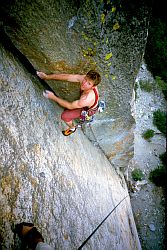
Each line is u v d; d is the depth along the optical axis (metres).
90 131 6.20
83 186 4.70
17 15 3.48
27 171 3.14
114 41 4.39
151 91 11.73
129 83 5.25
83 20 3.93
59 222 3.44
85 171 5.10
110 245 4.98
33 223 2.91
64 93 4.82
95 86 3.68
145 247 8.68
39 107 4.02
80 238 3.83
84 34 4.09
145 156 10.25
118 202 6.71
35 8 3.49
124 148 7.18
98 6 3.89
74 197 4.14
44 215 3.17
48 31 3.77
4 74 3.33
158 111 11.17
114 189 6.88
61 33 3.90
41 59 4.09
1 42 3.60
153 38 12.27
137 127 10.78
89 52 4.34
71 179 4.26
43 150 3.67
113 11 4.02
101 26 4.11
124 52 4.63
